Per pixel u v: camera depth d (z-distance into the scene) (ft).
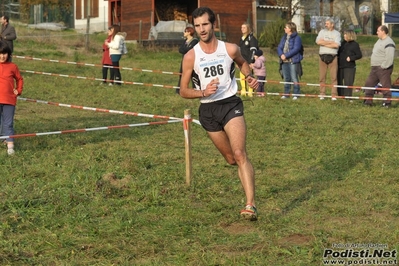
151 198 27.09
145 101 58.54
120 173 31.27
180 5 136.87
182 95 23.76
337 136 42.37
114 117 49.80
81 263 20.13
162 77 78.79
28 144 37.76
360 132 43.78
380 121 48.65
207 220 24.47
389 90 55.36
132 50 108.58
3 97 34.65
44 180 29.91
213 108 23.89
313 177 31.45
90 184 28.66
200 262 20.06
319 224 24.11
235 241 22.04
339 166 33.71
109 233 22.88
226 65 23.72
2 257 20.29
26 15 158.20
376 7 161.38
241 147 23.47
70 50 104.22
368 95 56.75
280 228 23.53
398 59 114.42
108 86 68.33
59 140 39.09
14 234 22.76
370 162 34.58
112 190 27.86
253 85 24.29
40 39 111.34
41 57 93.35
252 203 23.41
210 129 24.21
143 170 32.07
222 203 26.58
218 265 19.93
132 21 132.57
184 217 24.77
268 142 40.50
